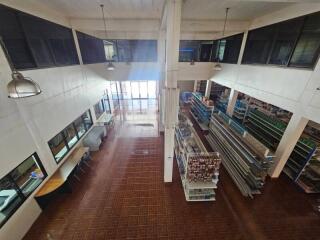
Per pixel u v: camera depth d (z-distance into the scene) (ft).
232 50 25.32
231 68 25.38
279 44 16.48
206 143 25.75
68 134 19.20
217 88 46.80
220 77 29.12
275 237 12.70
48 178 15.01
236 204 15.35
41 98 13.94
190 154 14.44
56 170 16.19
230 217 14.17
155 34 27.91
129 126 32.01
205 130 29.78
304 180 17.08
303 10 13.58
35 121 13.24
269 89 17.75
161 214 14.47
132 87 47.39
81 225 13.61
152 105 43.83
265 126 22.77
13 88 7.50
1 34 10.68
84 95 22.44
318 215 14.35
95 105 28.04
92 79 25.05
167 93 13.44
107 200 15.87
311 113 13.30
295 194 16.37
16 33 11.84
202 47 31.45
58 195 16.37
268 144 21.31
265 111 24.81
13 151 11.24
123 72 30.83
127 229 13.30
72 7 15.81
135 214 14.48
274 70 16.93
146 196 16.28
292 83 14.88
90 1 14.57
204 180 15.20
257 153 16.08
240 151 17.88
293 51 14.87
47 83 14.74
